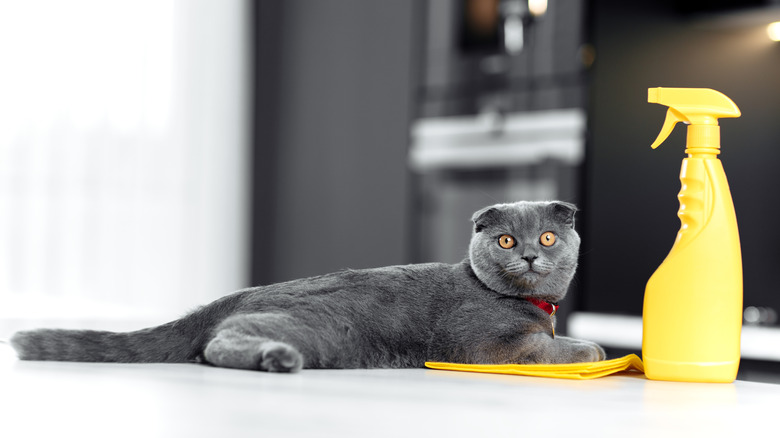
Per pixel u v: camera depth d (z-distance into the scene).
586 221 3.00
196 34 3.84
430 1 3.47
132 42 3.66
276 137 3.99
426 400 0.77
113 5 3.61
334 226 3.79
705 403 0.83
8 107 3.36
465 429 0.63
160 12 3.73
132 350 1.05
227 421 0.62
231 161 3.97
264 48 4.04
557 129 3.10
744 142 2.81
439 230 3.45
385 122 3.63
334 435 0.58
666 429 0.67
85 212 3.54
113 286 3.61
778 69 2.81
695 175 1.01
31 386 0.79
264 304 1.07
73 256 3.51
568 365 1.02
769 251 2.83
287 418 0.64
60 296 3.48
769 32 2.82
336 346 1.06
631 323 2.81
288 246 3.95
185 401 0.71
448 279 1.18
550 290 1.18
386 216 3.61
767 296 2.80
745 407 0.82
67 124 3.49
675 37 2.89
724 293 1.00
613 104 2.97
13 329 3.01
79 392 0.75
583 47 3.04
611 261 2.95
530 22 3.18
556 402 0.79
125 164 3.64
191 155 3.84
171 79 3.77
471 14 3.35
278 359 0.96
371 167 3.67
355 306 1.10
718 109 1.02
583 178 3.02
